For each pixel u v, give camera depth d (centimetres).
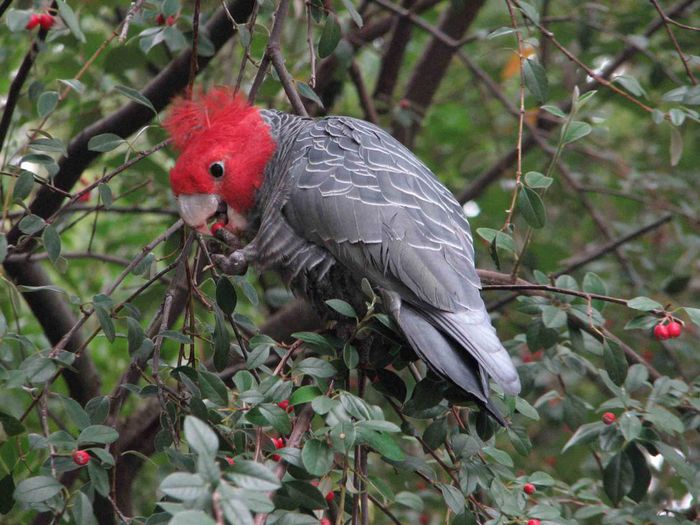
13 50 1039
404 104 1113
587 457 980
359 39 1112
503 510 595
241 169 730
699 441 977
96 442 553
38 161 651
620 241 1010
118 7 1084
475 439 620
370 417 534
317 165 677
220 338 617
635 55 1149
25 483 524
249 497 420
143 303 889
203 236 724
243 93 807
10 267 872
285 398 550
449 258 645
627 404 671
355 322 679
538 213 631
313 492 543
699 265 1250
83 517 522
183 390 648
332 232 655
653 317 621
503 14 1338
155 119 859
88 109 970
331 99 1138
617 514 701
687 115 730
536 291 696
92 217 1223
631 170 1165
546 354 768
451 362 602
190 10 941
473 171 1259
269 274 997
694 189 1234
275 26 698
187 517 386
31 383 593
